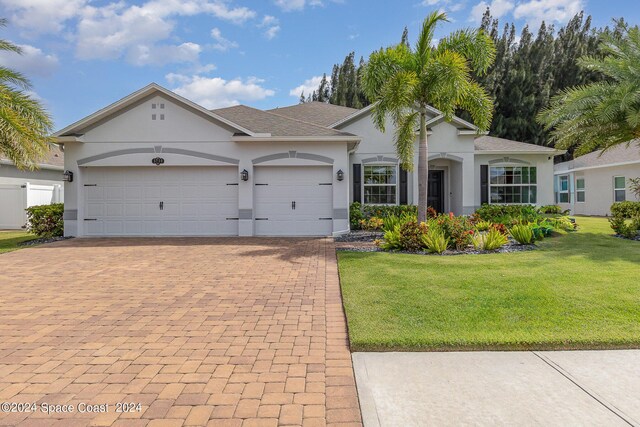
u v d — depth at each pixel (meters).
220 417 2.94
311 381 3.50
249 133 13.42
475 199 17.72
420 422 2.89
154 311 5.49
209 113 13.33
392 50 11.39
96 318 5.21
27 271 8.10
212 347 4.25
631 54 12.10
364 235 13.34
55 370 3.72
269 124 14.53
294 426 2.84
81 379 3.54
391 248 10.23
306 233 13.79
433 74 10.88
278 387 3.39
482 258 8.68
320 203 13.82
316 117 19.52
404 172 16.39
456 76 10.48
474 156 17.66
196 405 3.10
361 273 7.36
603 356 3.96
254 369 3.73
